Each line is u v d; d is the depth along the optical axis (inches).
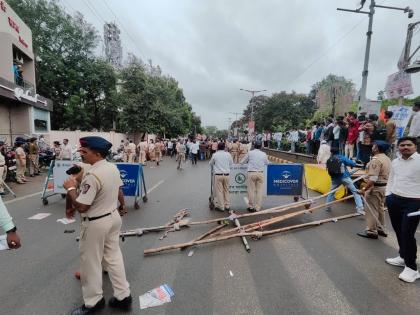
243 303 127.6
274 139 1060.5
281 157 858.8
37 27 1268.5
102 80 1439.5
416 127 315.6
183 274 153.9
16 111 707.4
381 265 165.2
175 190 396.5
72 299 131.8
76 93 1406.3
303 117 2400.3
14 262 168.9
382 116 458.6
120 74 1294.3
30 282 146.4
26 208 292.7
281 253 181.6
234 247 191.2
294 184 313.9
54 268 161.5
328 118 537.3
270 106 2501.2
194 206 306.0
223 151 289.0
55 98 1369.3
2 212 100.1
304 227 232.8
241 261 169.8
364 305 126.3
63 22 1338.6
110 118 1566.2
